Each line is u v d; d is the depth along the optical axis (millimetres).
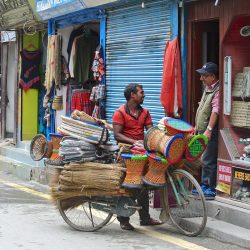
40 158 8312
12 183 10953
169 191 6660
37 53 13664
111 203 6715
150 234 6762
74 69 11648
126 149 6637
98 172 6609
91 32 11734
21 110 13695
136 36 9141
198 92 8148
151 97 8797
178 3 8094
